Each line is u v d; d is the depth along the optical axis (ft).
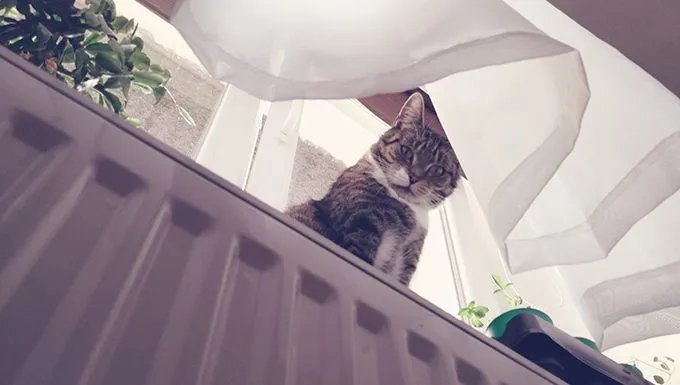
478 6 2.22
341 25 2.24
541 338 2.61
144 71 2.50
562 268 2.84
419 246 3.81
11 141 1.62
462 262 3.89
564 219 2.58
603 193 2.54
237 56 2.05
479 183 2.48
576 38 2.79
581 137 2.71
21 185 1.55
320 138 4.04
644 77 2.74
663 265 2.67
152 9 3.52
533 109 2.44
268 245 1.96
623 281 2.67
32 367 1.29
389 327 2.08
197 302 1.68
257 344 1.73
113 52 2.36
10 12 2.35
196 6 2.01
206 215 1.87
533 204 2.64
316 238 2.12
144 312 1.57
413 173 4.11
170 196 1.83
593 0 3.98
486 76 2.68
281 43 2.14
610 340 2.66
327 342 1.91
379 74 2.15
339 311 1.98
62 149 1.69
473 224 4.11
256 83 2.05
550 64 2.39
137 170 1.81
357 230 3.65
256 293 1.86
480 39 2.14
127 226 1.68
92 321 1.44
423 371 2.09
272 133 3.22
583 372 2.62
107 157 1.76
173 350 1.54
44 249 1.48
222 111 3.26
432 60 2.16
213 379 1.57
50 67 2.30
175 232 1.81
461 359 2.20
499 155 2.46
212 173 1.99
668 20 4.04
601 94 2.72
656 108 2.63
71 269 1.50
